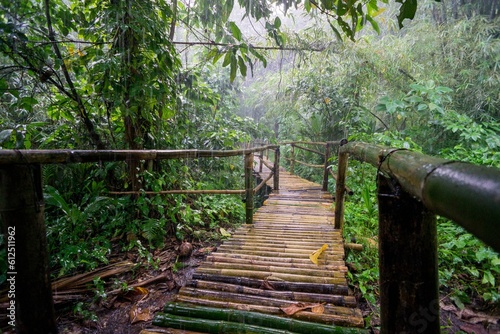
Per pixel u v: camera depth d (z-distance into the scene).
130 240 2.47
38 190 1.06
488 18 4.75
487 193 0.36
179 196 3.00
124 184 2.86
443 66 5.06
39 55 2.24
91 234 2.54
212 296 1.69
